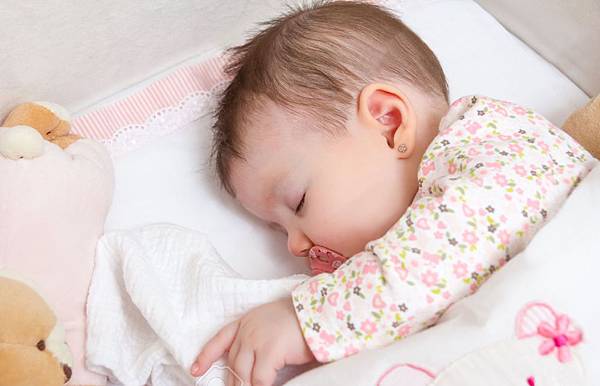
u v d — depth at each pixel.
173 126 1.33
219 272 1.09
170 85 1.34
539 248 0.87
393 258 0.92
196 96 1.35
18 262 1.05
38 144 1.07
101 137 1.30
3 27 1.11
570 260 0.86
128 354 1.11
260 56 1.18
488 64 1.45
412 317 0.90
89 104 1.31
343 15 1.18
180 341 1.04
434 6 1.51
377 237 1.09
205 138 1.33
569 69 1.44
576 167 0.99
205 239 1.16
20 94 1.20
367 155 1.08
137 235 1.17
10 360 0.91
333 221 1.09
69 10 1.17
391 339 0.92
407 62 1.14
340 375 0.86
